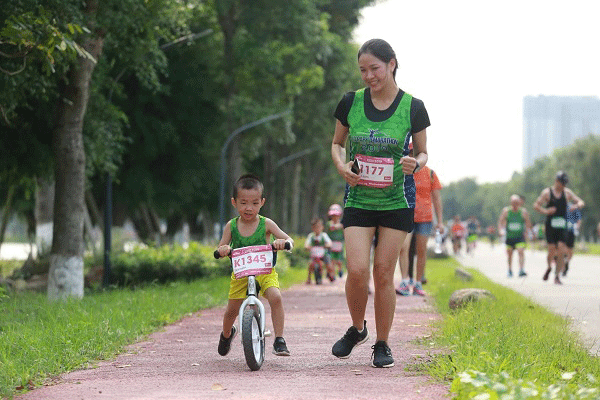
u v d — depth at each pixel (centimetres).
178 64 9725
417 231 4153
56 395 1673
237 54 9556
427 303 3775
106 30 4728
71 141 4769
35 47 3322
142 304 3638
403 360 2062
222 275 6003
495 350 1956
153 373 1966
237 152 10006
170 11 5816
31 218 11944
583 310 3688
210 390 1688
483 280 5400
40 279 7175
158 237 12794
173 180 9844
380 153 1895
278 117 10112
